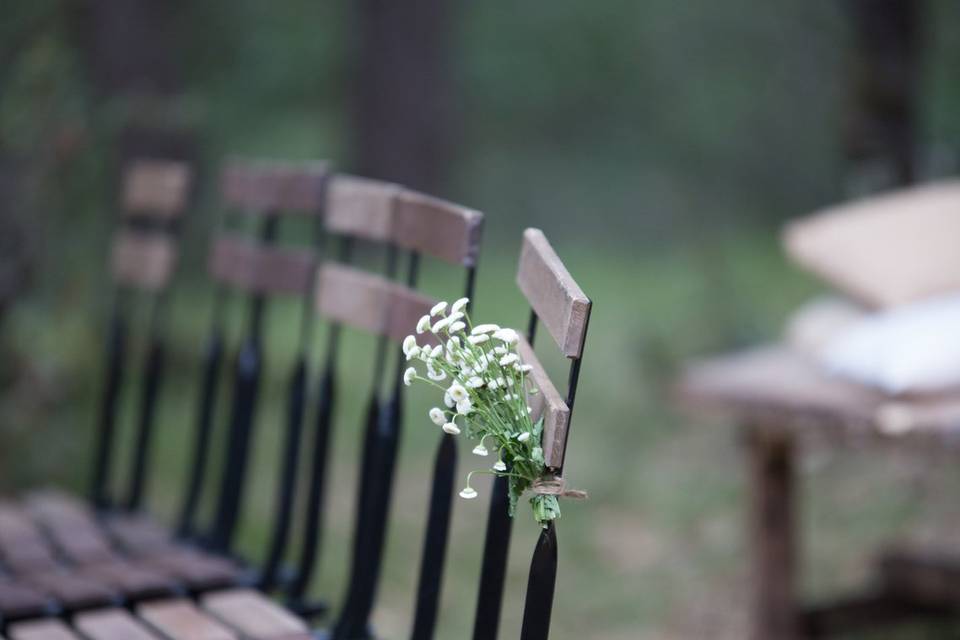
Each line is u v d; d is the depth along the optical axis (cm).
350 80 1485
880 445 379
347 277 331
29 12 675
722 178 1708
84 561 342
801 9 1658
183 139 992
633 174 1770
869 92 668
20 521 383
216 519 381
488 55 1891
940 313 400
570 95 1905
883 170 667
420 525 641
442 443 275
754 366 483
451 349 209
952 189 458
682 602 552
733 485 668
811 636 465
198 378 842
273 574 345
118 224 714
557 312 218
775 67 1747
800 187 1675
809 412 400
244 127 1513
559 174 1789
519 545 624
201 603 315
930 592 457
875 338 411
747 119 1764
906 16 665
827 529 606
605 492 682
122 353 455
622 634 530
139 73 971
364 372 888
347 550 599
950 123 870
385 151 1415
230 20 1460
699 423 756
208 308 988
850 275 443
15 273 651
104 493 440
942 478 616
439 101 1430
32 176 661
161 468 701
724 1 1802
